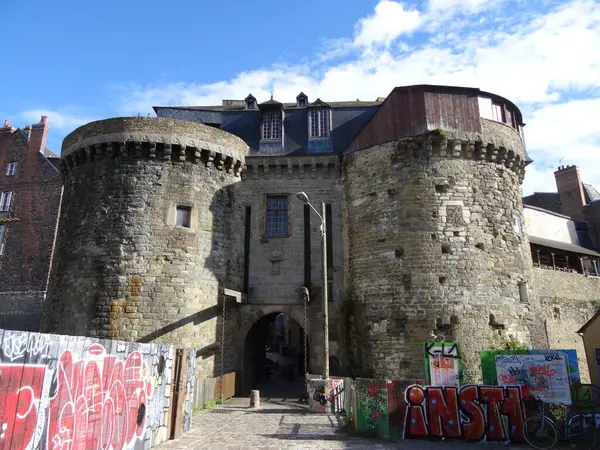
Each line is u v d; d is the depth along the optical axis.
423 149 18.25
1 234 27.83
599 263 29.84
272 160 21.03
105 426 7.51
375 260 18.11
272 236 20.52
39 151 29.50
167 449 9.18
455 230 17.42
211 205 19.45
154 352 9.67
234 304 19.61
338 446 9.45
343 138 21.55
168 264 17.84
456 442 9.88
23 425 5.47
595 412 9.68
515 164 19.39
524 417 9.91
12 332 5.34
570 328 24.95
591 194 35.75
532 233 28.02
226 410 14.77
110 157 19.00
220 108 25.94
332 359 18.78
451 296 16.67
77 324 17.23
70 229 18.95
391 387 10.52
